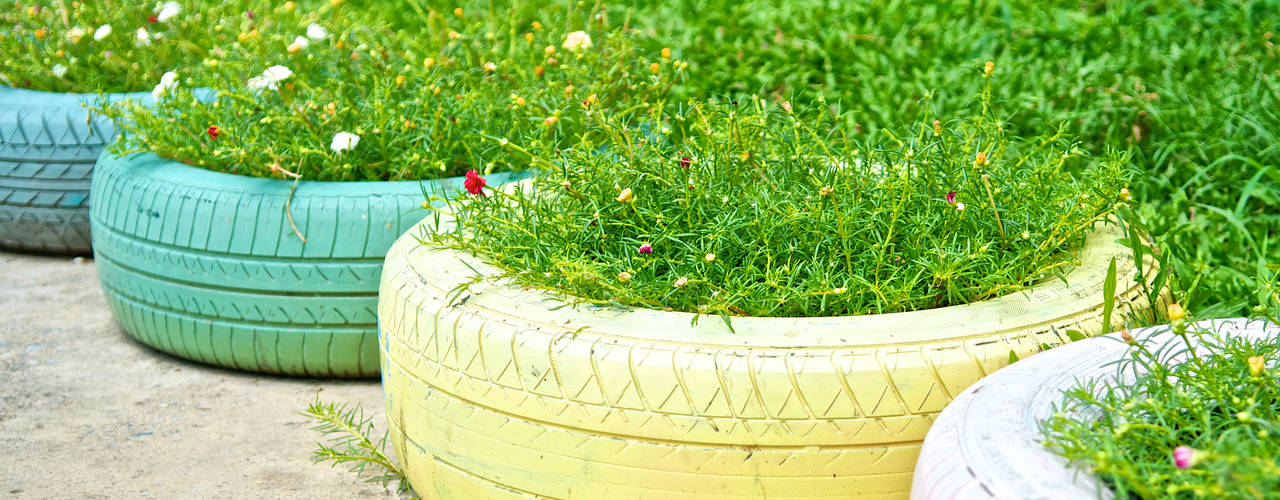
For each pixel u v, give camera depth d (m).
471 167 3.33
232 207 3.17
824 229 2.35
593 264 2.26
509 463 2.17
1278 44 4.74
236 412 3.22
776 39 5.19
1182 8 5.22
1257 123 3.87
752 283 2.24
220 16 4.59
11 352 3.72
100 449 3.01
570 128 3.42
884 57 4.85
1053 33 5.04
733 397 1.94
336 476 2.83
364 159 3.36
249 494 2.75
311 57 3.72
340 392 3.33
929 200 2.42
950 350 1.95
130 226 3.38
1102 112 4.19
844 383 1.92
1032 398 1.71
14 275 4.56
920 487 1.63
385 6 5.91
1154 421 1.68
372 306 3.20
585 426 2.05
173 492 2.77
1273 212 3.74
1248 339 1.82
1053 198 2.55
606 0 5.65
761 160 2.69
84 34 4.56
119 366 3.58
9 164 4.53
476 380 2.16
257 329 3.27
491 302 2.21
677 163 2.62
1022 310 2.07
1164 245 2.99
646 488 2.05
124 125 3.68
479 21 5.38
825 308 2.22
